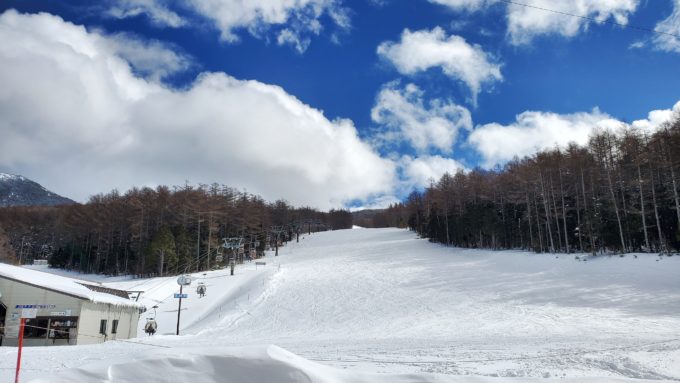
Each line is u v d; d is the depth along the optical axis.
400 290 42.84
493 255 59.47
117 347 16.78
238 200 90.62
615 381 5.87
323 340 20.84
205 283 55.53
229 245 66.50
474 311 31.38
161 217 79.31
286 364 4.67
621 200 52.09
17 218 108.62
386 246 88.88
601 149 50.78
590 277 38.19
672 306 26.77
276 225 115.50
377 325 29.58
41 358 12.08
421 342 17.69
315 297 42.91
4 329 24.02
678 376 8.43
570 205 61.75
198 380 4.55
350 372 5.15
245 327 33.03
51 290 24.80
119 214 82.62
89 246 88.69
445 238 83.81
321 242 116.31
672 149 42.25
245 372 4.62
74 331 24.39
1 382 8.56
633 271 37.28
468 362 10.38
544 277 41.31
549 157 58.16
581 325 23.22
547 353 11.79
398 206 178.62
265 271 59.16
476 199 79.50
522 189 64.25
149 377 4.52
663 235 48.56
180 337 26.59
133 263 76.38
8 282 24.72
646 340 15.68
